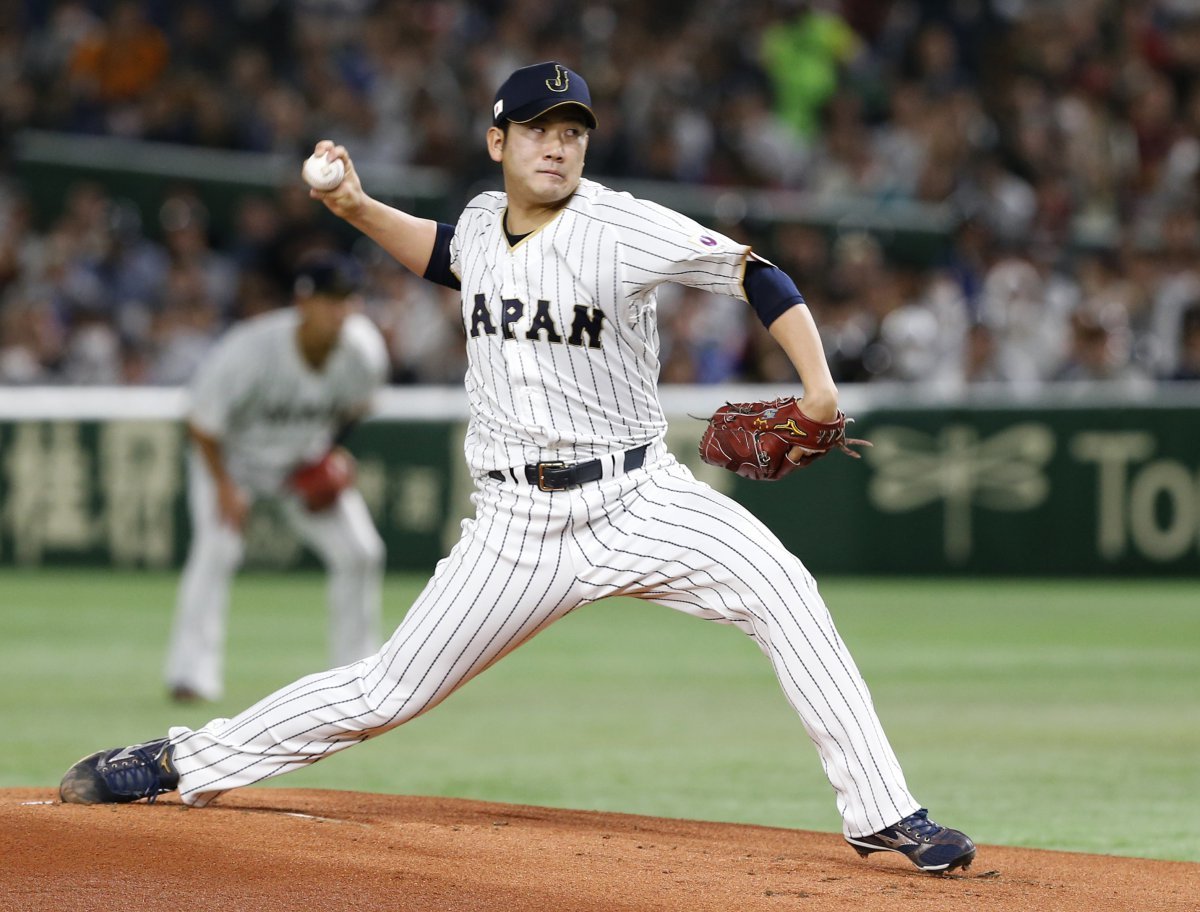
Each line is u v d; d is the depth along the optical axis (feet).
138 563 176.45
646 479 46.29
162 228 198.59
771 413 44.06
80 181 201.05
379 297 182.29
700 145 205.67
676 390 168.66
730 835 52.11
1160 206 202.69
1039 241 188.65
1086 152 209.26
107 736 80.33
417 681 47.42
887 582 162.81
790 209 190.19
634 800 64.54
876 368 170.71
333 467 93.86
